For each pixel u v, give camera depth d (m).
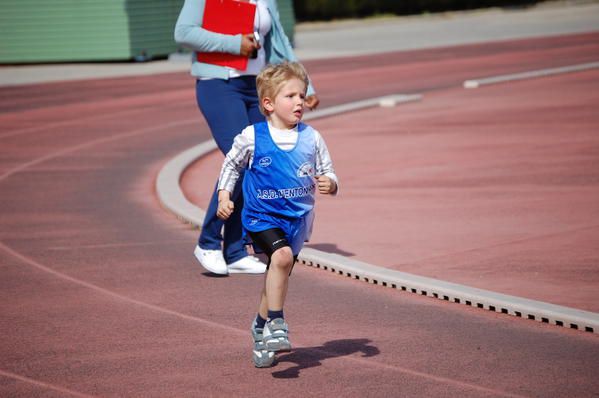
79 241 20.67
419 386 11.91
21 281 17.58
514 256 17.95
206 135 37.03
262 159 12.22
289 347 11.83
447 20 106.69
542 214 21.31
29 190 27.00
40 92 54.16
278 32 18.06
